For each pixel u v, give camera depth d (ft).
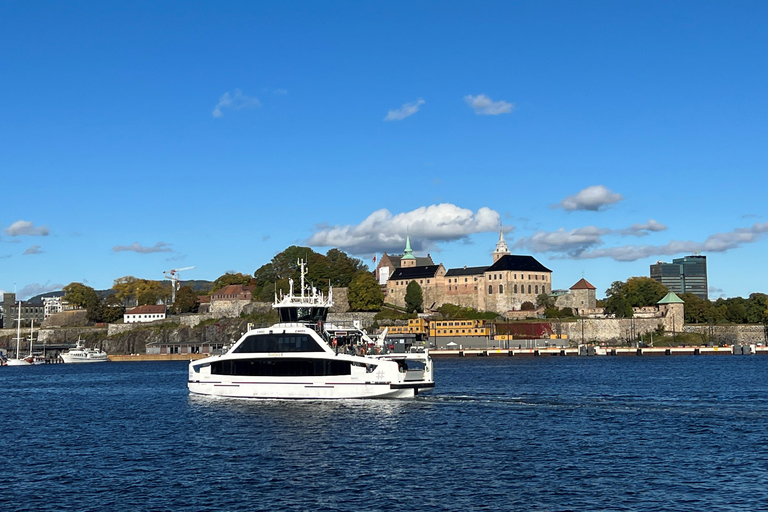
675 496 147.95
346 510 141.08
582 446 195.93
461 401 281.95
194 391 294.46
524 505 142.92
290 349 271.69
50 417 276.41
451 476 164.76
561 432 216.13
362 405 262.88
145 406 299.17
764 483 156.87
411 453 188.03
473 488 154.81
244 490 154.92
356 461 179.63
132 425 244.01
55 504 147.02
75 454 195.93
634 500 145.59
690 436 208.64
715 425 226.99
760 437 205.87
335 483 159.63
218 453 191.31
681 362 653.71
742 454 184.14
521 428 222.89
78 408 305.32
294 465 176.24
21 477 169.68
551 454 186.29
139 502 147.43
